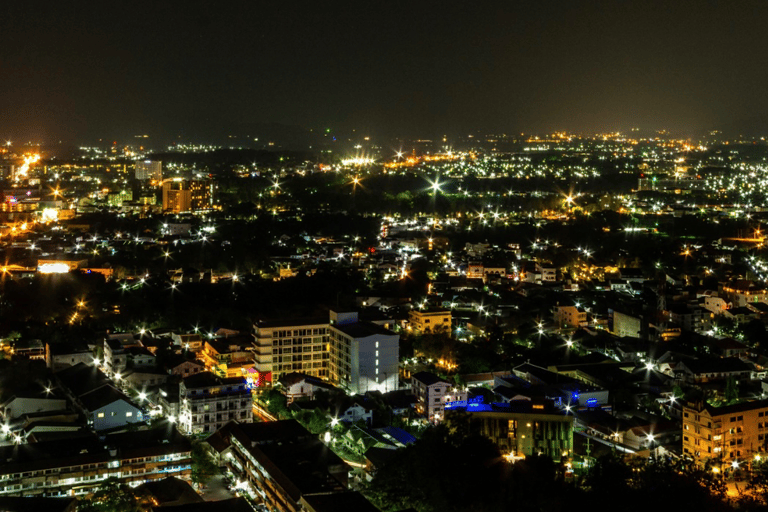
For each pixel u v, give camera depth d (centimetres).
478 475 17762
